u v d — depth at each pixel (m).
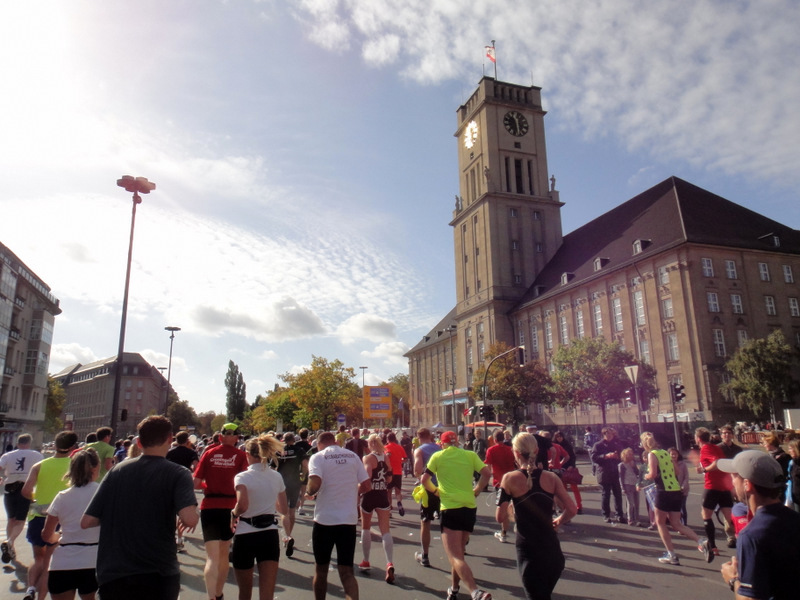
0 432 53.28
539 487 5.32
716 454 9.44
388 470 8.97
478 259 73.06
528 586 5.12
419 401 100.50
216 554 7.06
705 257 46.06
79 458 5.44
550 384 49.09
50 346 66.88
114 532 3.94
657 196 55.66
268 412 77.50
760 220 51.81
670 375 46.16
